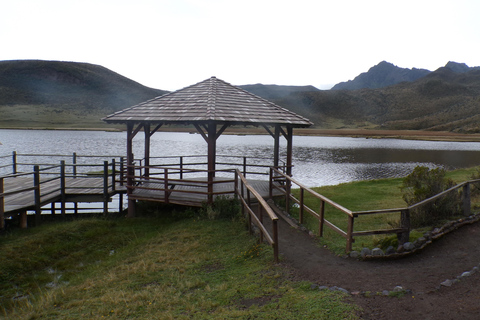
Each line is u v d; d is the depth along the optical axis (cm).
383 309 422
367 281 515
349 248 636
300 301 454
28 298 616
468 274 512
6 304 598
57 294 592
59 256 793
